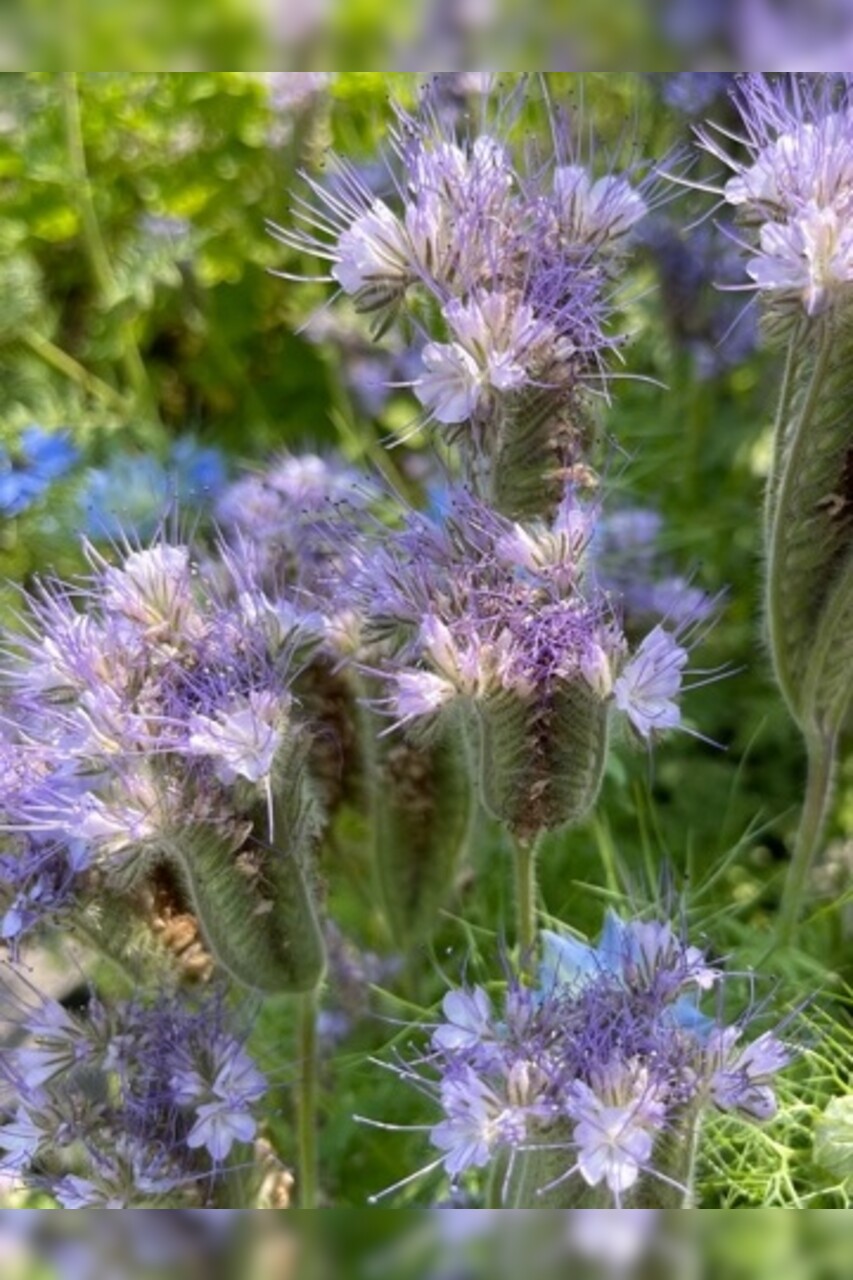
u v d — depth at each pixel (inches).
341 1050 14.9
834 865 16.2
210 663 11.8
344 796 14.1
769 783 16.9
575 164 12.2
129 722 11.5
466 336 11.5
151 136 21.3
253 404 20.8
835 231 11.2
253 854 11.7
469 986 13.6
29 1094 12.1
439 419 11.6
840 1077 14.9
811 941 15.3
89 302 22.1
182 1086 12.0
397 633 11.9
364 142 19.6
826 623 12.4
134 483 17.1
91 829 11.4
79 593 12.6
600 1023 11.1
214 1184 12.2
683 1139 11.0
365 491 14.9
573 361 11.7
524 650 11.4
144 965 12.6
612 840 16.1
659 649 11.6
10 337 20.1
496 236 11.7
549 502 11.9
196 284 20.7
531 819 11.9
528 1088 10.9
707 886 15.0
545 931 12.7
